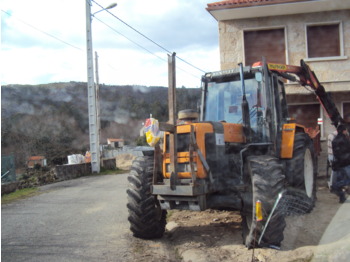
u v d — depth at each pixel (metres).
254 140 5.96
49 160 30.34
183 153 5.05
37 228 6.46
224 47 12.10
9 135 32.34
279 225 4.54
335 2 10.70
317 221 5.49
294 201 5.82
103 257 4.71
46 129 36.75
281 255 4.25
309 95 11.73
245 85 6.45
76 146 35.53
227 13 11.46
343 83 11.37
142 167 5.45
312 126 11.80
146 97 42.56
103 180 14.23
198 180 4.96
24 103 42.84
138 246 5.17
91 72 17.44
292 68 7.57
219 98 6.66
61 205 8.83
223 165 5.24
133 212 5.36
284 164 6.29
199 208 4.86
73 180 14.98
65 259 4.67
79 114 43.84
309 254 4.06
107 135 39.06
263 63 6.15
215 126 5.29
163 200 5.12
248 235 4.85
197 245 4.99
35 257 4.79
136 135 38.44
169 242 5.36
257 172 4.73
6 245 5.39
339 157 5.22
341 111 11.63
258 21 11.89
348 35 11.38
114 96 44.38
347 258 2.43
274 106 6.42
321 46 11.60
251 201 4.87
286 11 11.39
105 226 6.40
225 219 6.45
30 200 10.01
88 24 17.14
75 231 6.14
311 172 7.02
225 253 4.62
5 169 13.34
